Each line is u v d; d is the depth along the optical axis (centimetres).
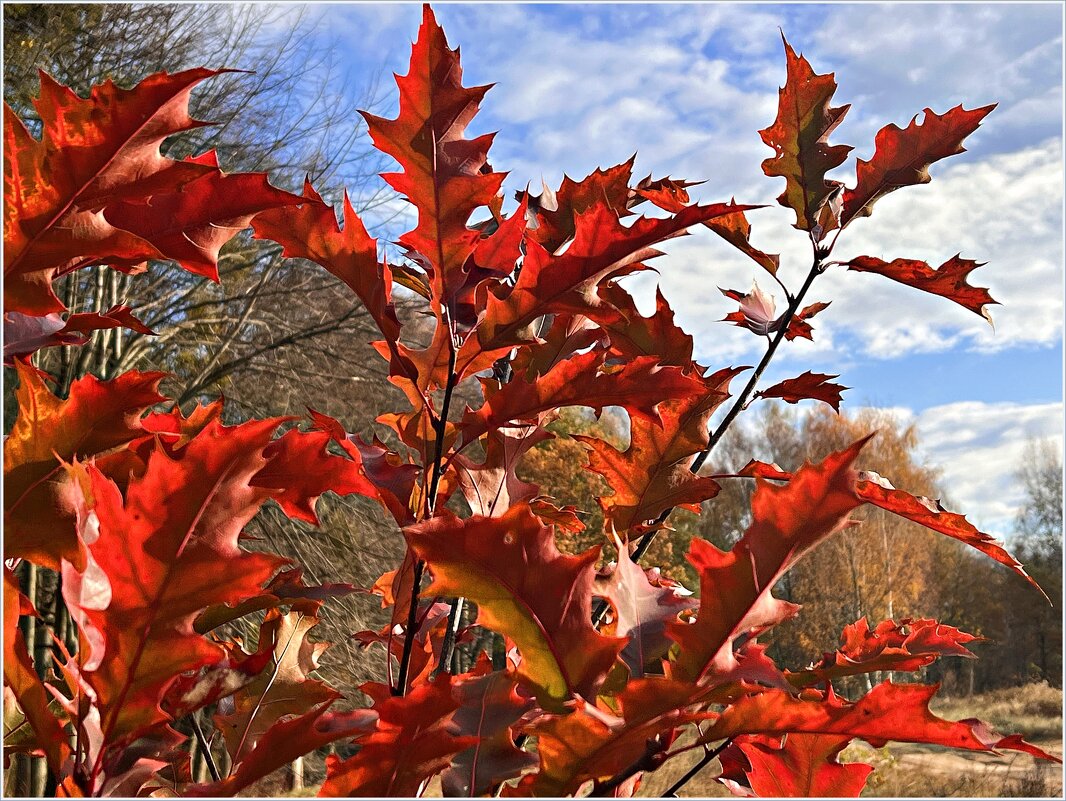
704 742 60
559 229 114
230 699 95
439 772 59
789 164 125
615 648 59
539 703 60
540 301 76
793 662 2109
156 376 71
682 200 132
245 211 64
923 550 2334
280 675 96
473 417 81
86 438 68
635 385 78
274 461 76
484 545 59
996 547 95
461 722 63
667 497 100
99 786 57
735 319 132
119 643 53
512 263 84
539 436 99
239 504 55
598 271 74
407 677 81
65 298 804
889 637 103
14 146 58
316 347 1073
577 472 1041
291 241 81
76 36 863
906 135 126
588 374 79
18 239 60
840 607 2108
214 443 54
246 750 92
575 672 60
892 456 2373
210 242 64
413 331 731
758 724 59
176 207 63
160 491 53
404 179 78
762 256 127
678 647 67
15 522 65
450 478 97
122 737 54
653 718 54
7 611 56
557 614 60
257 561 54
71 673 54
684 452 99
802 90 124
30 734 72
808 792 69
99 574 54
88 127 58
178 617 54
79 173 59
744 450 2388
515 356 104
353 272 82
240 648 98
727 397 98
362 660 851
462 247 80
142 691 54
